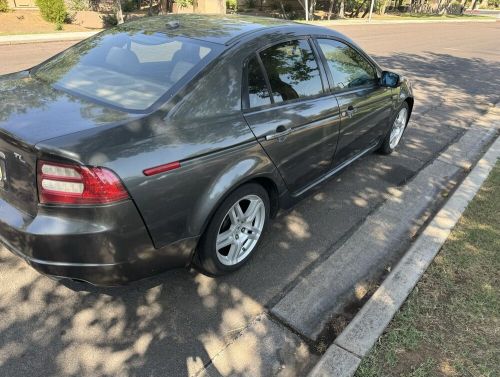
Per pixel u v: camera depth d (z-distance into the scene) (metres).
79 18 23.06
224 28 3.22
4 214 2.42
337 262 3.45
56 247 2.25
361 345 2.58
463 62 13.82
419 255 3.43
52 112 2.47
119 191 2.21
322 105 3.57
